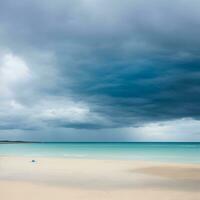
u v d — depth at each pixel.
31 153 52.25
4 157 38.69
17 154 48.53
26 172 21.97
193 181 17.53
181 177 19.11
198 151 56.81
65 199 12.55
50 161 31.16
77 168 24.27
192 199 12.55
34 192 14.02
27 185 16.00
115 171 22.22
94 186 15.85
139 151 58.50
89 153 51.53
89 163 28.59
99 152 55.41
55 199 12.54
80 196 13.16
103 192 14.17
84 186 15.80
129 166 25.52
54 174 20.77
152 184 16.52
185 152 53.06
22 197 12.88
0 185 16.03
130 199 12.59
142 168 24.11
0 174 20.91
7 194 13.53
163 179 18.31
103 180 18.02
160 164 27.34
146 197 12.98
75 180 17.91
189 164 27.56
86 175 20.19
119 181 17.52
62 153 52.41
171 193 13.83
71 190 14.52
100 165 26.62
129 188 15.17
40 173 21.38
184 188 15.16
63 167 25.14
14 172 22.00
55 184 16.45
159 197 12.97
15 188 15.09
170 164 27.23
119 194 13.62
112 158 37.72
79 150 66.44
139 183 16.81
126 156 42.84
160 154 47.72
